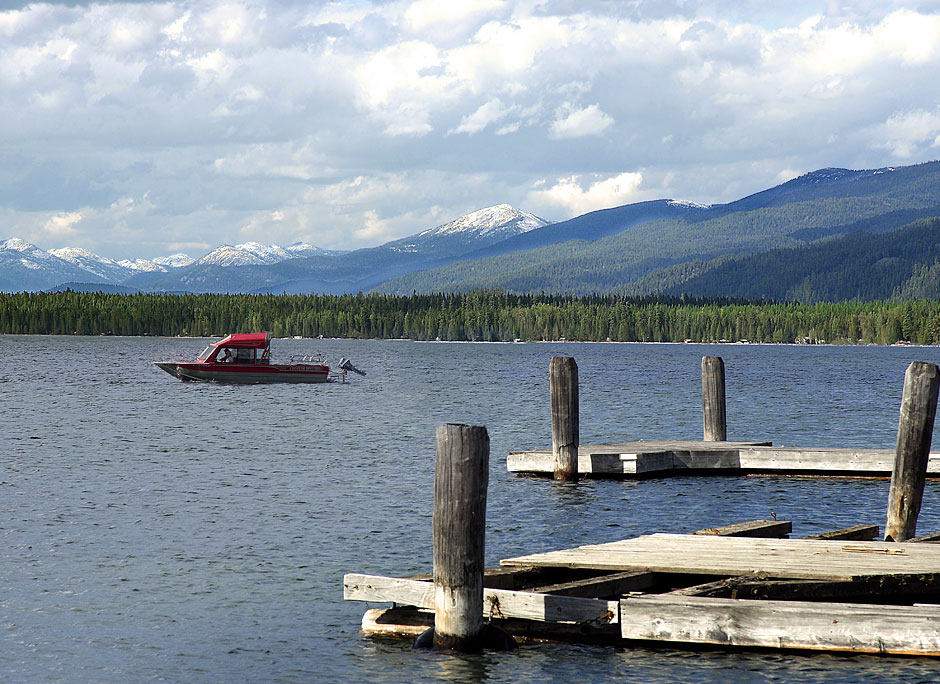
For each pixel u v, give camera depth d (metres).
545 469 55.28
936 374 34.75
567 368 53.25
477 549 25.83
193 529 41.84
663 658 25.92
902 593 27.09
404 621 28.47
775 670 24.92
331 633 28.53
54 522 43.22
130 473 58.06
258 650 27.28
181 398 125.75
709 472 55.78
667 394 136.62
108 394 131.25
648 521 43.56
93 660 26.69
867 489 51.03
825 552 30.06
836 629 24.33
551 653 26.36
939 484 52.34
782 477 54.59
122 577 34.19
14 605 31.11
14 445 72.31
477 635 26.12
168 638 28.22
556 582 29.44
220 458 65.56
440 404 118.50
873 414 105.06
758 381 178.00
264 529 41.88
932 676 24.11
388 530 41.69
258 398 127.06
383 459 65.38
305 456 66.88
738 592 26.28
